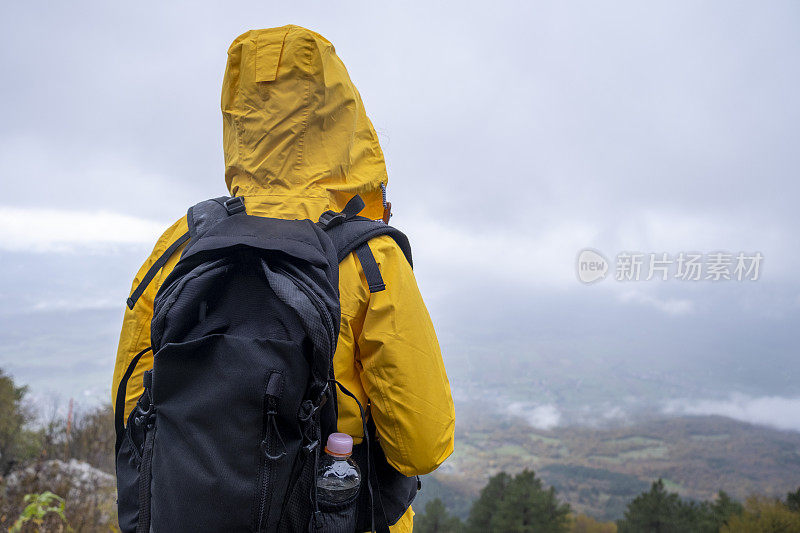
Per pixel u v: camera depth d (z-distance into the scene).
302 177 0.97
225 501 0.74
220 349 0.78
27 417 4.87
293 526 0.80
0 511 3.01
